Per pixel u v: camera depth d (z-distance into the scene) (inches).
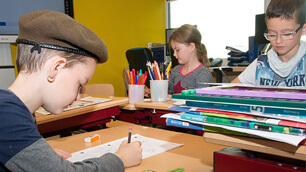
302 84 46.1
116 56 134.4
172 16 163.0
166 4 161.2
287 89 24.0
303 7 35.1
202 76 73.9
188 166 27.5
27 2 95.3
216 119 23.1
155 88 54.6
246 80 57.3
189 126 25.1
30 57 21.6
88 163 23.2
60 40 21.8
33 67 21.7
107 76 130.5
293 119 19.5
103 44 24.3
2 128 19.1
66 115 43.5
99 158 24.4
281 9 35.6
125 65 139.5
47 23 21.3
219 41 141.3
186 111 25.5
